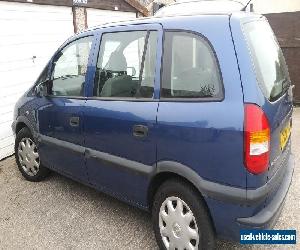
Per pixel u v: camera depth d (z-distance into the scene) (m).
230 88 2.46
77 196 4.29
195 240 2.74
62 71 3.98
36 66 6.61
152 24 3.05
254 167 2.37
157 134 2.81
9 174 5.11
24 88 6.34
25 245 3.34
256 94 2.40
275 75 2.90
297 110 7.82
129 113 3.05
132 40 3.18
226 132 2.42
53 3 6.93
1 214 3.95
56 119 3.93
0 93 5.83
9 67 5.99
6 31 5.90
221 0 4.00
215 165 2.50
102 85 3.44
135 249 3.19
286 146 3.02
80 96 3.66
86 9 8.01
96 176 3.58
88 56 3.62
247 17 2.79
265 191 2.44
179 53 2.78
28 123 4.47
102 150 3.38
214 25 2.62
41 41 6.70
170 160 2.77
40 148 4.39
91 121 3.43
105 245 3.27
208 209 2.66
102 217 3.77
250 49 2.51
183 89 2.73
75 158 3.79
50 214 3.89
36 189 4.53
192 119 2.59
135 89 3.08
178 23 2.84
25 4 6.25
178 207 2.82
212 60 2.57
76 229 3.56
